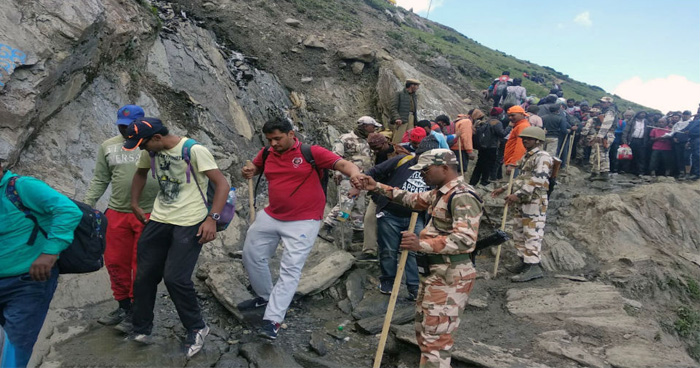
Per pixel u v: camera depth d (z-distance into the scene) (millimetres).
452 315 3285
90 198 3816
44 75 4840
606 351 4320
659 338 4742
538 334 4629
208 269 4992
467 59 19734
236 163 7215
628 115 11773
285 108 9695
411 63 13359
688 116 11195
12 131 4488
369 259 5984
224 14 10953
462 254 3291
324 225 6758
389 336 4332
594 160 10812
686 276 6656
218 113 7699
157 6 9133
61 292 4145
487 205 8031
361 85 11219
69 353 3523
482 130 8891
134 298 3572
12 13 4910
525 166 5992
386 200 4945
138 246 3531
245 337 4102
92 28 5578
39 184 2828
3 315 2873
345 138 6496
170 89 7086
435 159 3336
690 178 10664
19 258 2805
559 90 14398
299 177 3855
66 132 5320
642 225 7414
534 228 5969
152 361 3514
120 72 6477
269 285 4199
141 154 3605
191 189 3506
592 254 6969
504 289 5785
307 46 11391
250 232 4023
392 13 22891
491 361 3947
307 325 4609
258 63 10133
